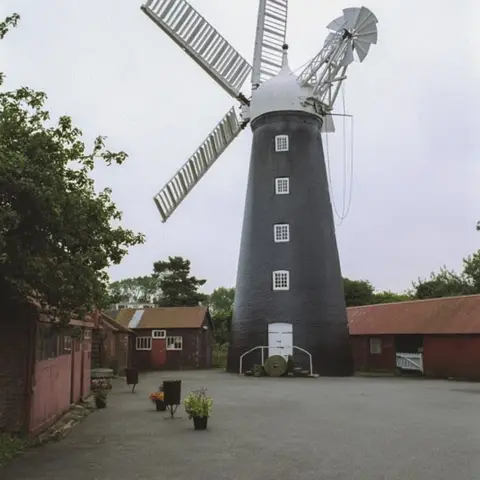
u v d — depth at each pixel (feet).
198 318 154.10
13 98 34.35
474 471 29.50
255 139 117.80
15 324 39.68
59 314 38.06
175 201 112.57
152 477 28.60
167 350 151.33
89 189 36.73
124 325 154.10
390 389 76.48
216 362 175.01
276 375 102.42
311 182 113.29
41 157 32.71
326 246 111.04
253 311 109.40
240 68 117.08
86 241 35.12
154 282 298.76
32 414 39.83
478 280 175.52
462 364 99.60
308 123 116.06
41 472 29.76
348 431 41.86
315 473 29.27
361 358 129.90
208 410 43.55
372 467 30.50
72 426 45.27
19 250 32.40
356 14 107.96
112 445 37.09
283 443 37.37
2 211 29.73
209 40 110.22
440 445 36.35
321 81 114.01
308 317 106.42
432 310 114.32
